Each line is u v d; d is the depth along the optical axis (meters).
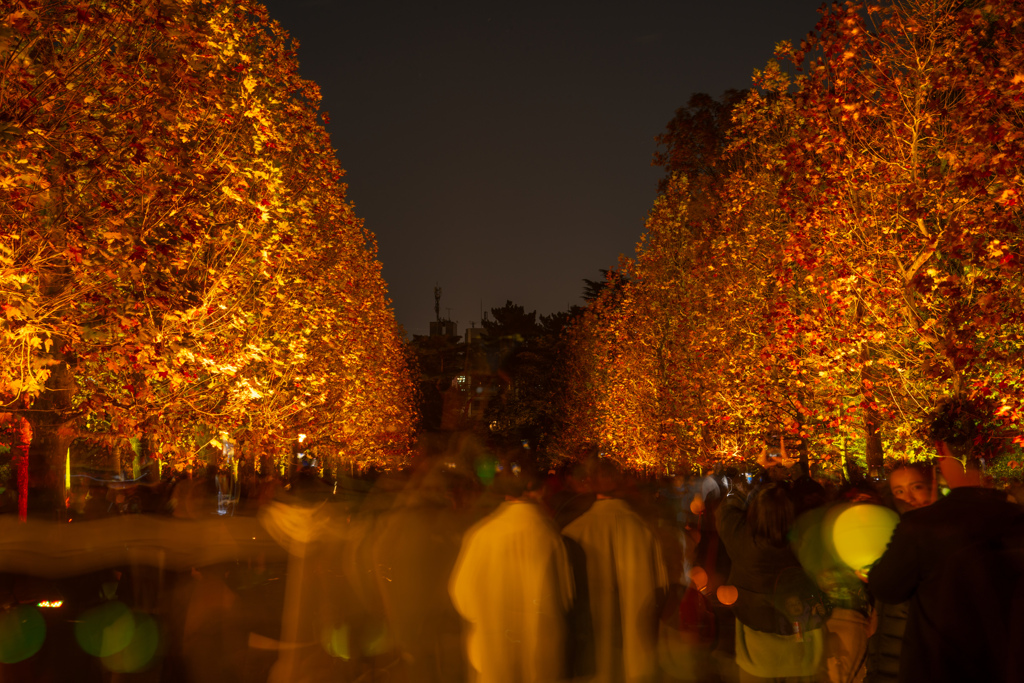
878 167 17.98
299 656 9.56
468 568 7.14
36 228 13.66
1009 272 14.39
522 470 7.37
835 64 17.36
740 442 27.64
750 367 25.94
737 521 7.57
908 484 5.90
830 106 17.66
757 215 25.73
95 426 20.95
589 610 7.45
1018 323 14.95
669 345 38.84
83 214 14.17
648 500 8.22
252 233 20.55
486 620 7.07
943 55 16.64
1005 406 13.64
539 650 7.01
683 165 39.31
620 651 7.45
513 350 82.25
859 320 18.19
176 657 10.39
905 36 17.30
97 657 10.62
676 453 36.19
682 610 9.89
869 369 19.05
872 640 6.05
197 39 15.47
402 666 8.91
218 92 16.70
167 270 16.00
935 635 4.16
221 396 21.67
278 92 23.16
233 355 20.33
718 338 28.83
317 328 28.38
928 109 17.05
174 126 15.10
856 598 6.94
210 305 19.64
